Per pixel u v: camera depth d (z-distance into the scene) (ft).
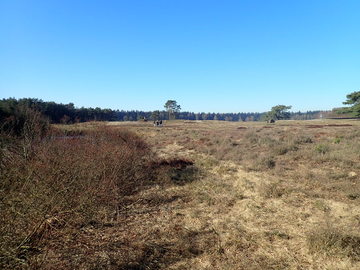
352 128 77.77
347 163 29.81
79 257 11.97
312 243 13.04
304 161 33.27
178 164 33.71
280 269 11.39
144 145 42.11
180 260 12.16
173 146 55.67
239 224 16.21
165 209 18.83
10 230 9.97
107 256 12.23
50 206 12.30
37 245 11.23
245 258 12.23
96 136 31.55
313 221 16.28
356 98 180.45
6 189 11.32
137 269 11.42
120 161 24.20
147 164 31.81
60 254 12.01
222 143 52.95
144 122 181.98
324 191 21.75
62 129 30.81
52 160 17.61
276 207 18.89
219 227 15.74
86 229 14.84
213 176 27.91
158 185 24.77
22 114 23.99
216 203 19.99
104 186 19.03
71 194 14.55
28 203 11.01
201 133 81.76
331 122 148.46
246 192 22.52
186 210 18.69
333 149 37.76
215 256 12.49
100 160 22.15
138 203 20.01
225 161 36.63
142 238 14.25
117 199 20.10
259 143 50.49
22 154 17.60
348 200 19.60
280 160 34.45
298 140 51.21
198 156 41.11
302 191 21.89
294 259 12.15
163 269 11.45
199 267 11.59
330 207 18.42
